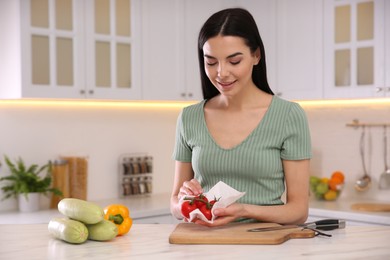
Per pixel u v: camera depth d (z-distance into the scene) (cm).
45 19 349
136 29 388
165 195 436
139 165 426
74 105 398
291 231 179
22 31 339
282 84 414
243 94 207
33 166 369
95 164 409
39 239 180
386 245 167
